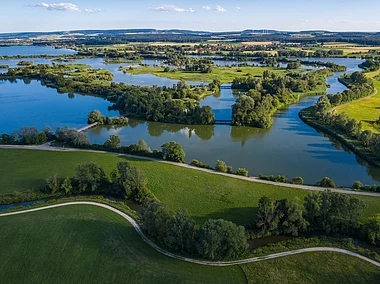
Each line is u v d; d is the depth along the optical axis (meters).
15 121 187.50
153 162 124.06
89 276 65.25
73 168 117.69
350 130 153.88
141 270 66.88
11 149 135.88
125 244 74.94
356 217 80.19
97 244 74.62
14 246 73.31
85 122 186.25
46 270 66.69
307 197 85.69
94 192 103.62
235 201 96.81
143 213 82.06
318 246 75.38
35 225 81.19
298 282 64.62
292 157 135.88
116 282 63.84
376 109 197.38
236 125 180.88
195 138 161.88
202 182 108.31
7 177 110.25
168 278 64.81
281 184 106.75
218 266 69.00
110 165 120.81
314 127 176.12
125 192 98.94
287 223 80.56
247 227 83.12
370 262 69.81
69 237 76.75
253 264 69.62
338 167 126.06
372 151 133.88
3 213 89.12
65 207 91.94
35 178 109.88
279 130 172.62
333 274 66.56
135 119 195.00
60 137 145.00
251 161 131.62
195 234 73.50
